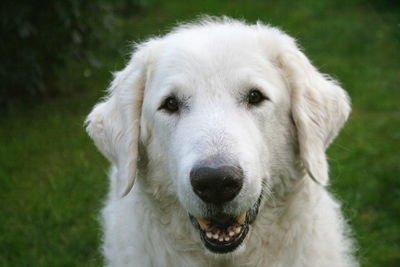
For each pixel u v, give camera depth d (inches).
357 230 286.0
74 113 442.3
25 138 405.7
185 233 193.6
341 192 316.2
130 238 203.8
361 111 414.9
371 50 513.3
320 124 193.5
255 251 192.4
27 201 331.3
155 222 196.5
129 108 196.4
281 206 191.3
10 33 441.7
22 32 427.2
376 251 273.6
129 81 198.7
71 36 460.4
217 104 179.2
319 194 201.8
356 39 534.0
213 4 629.3
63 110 447.5
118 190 194.4
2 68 443.2
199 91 181.6
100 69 503.2
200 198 165.8
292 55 193.6
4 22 430.6
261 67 186.1
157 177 191.6
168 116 185.6
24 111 447.8
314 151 189.3
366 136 380.5
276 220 191.2
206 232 175.8
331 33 546.9
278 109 187.0
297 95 190.2
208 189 162.6
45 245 291.4
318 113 193.3
